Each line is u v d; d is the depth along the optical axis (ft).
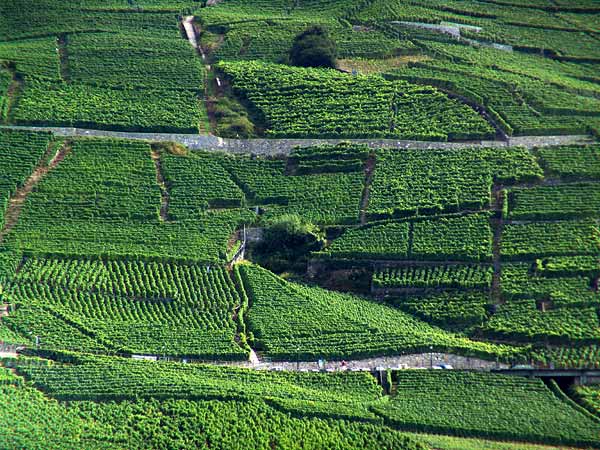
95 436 633.20
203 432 640.17
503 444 643.86
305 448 633.61
